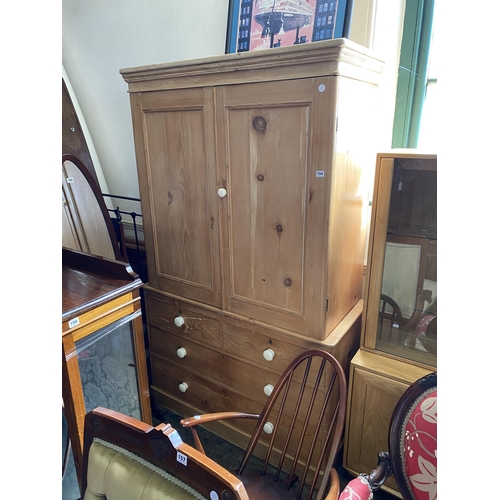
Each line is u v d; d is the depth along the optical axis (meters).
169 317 1.87
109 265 1.49
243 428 1.80
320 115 1.20
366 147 1.48
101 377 1.42
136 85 1.58
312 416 1.55
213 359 1.79
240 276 1.56
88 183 2.04
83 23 2.15
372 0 1.48
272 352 1.55
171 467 0.80
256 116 1.32
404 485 1.13
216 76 1.36
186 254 1.70
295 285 1.43
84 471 0.96
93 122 2.39
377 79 1.44
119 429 0.87
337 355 1.48
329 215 1.28
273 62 1.22
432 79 1.53
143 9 1.93
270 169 1.35
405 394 1.14
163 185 1.66
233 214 1.49
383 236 1.42
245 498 0.69
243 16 1.59
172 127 1.55
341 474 1.69
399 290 1.46
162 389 2.08
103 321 1.36
